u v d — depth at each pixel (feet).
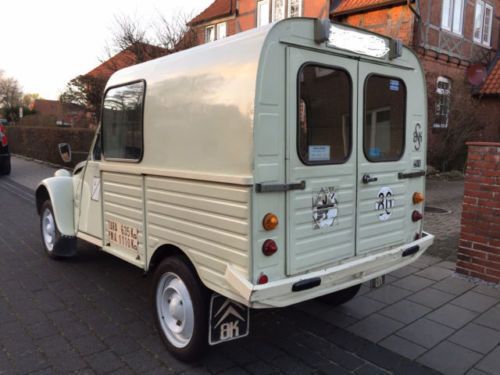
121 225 12.50
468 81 49.70
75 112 56.85
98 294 14.21
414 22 41.50
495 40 56.03
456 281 15.20
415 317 12.54
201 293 9.68
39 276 15.80
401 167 11.65
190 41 43.80
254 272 8.42
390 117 11.23
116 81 12.64
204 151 9.28
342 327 11.99
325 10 47.26
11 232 22.11
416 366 10.10
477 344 11.05
